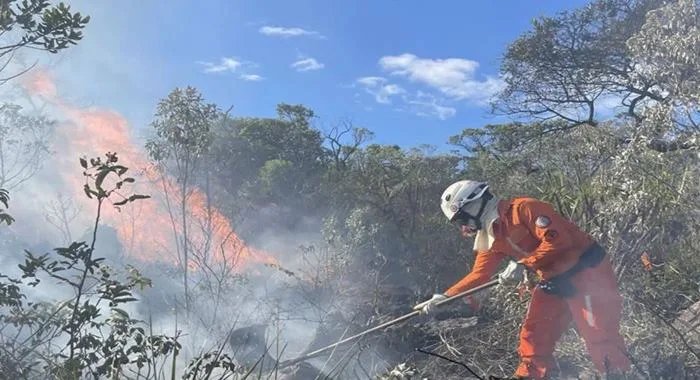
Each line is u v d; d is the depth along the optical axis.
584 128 7.18
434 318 5.67
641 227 5.33
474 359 4.65
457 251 8.49
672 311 4.89
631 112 10.57
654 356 4.14
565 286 3.92
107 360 3.01
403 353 4.86
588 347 3.90
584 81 17.55
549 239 3.84
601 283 3.89
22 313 3.08
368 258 7.93
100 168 2.86
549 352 4.14
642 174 5.50
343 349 4.83
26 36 3.17
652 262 5.43
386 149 14.77
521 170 9.58
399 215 10.87
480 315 5.62
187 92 5.57
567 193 6.24
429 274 7.84
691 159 5.71
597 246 3.97
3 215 3.11
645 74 6.88
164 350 3.20
